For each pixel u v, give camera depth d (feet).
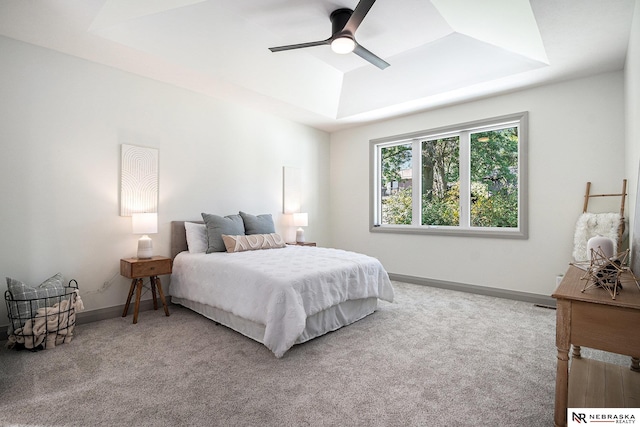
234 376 6.69
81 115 10.21
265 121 15.84
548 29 8.30
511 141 13.52
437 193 15.62
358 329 9.48
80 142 10.19
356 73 13.99
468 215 14.53
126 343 8.41
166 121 12.25
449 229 14.94
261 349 8.07
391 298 11.23
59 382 6.40
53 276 9.32
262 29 10.43
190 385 6.32
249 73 12.13
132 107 11.34
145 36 9.45
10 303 8.08
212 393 6.04
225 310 9.30
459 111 14.42
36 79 9.38
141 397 5.89
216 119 13.84
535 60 10.39
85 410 5.49
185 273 11.18
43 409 5.50
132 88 11.34
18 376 6.63
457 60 11.63
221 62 11.24
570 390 5.37
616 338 4.27
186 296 11.01
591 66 10.58
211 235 12.08
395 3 9.02
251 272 8.80
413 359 7.51
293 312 7.71
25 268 9.18
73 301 8.82
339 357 7.61
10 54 8.98
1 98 8.83
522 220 12.68
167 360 7.42
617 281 4.84
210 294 9.95
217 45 10.62
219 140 13.96
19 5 7.63
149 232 10.58
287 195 16.84
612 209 10.89
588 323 4.45
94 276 10.44
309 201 18.17
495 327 9.64
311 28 10.36
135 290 11.27
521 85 12.23
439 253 15.05
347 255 11.43
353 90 14.98
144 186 11.60
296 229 17.34
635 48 7.55
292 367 7.11
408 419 5.30
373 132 17.54
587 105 11.39
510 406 5.65
